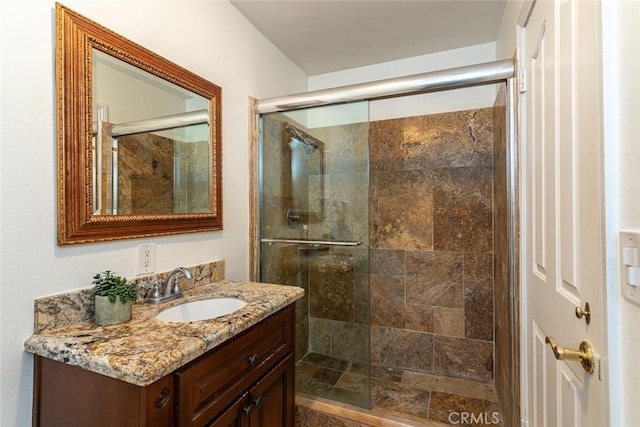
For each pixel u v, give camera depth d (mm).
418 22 1848
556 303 905
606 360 589
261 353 1067
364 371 1901
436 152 2168
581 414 721
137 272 1133
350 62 2369
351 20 1823
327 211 1962
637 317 513
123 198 1093
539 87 1067
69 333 839
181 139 1338
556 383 907
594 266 653
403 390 1955
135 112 1138
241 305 1202
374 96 1627
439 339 2164
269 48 2039
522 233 1282
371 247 2334
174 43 1313
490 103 2049
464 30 1936
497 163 1815
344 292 1990
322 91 1706
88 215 969
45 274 866
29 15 837
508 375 1464
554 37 913
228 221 1624
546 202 1001
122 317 915
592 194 662
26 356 817
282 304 1174
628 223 542
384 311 2297
